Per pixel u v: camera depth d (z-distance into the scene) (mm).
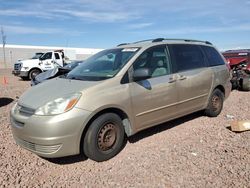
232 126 5449
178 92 5273
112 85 4305
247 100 8797
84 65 5348
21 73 18219
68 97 3941
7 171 3998
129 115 4488
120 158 4355
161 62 5133
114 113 4348
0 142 5105
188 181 3586
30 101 4145
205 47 6340
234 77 11023
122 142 4492
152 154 4461
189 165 4031
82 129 3928
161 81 4957
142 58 4816
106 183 3625
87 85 4207
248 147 4617
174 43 5555
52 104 3889
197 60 5938
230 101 8648
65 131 3793
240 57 11344
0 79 19359
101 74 4625
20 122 4043
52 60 18797
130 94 4465
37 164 4234
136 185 3535
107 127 4242
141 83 4648
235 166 3959
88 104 3971
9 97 10320
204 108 6133
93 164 4195
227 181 3561
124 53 4973
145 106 4711
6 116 7043
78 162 4273
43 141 3777
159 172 3850
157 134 5391
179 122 6125
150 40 5438
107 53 5344
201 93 5883
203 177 3680
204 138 5125
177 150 4594
